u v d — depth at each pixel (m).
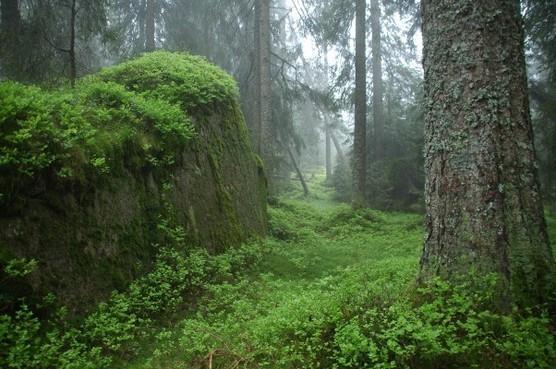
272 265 8.55
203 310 6.02
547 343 3.68
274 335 4.61
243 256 8.21
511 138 4.45
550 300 4.20
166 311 5.79
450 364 3.73
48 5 10.92
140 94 7.86
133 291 5.69
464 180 4.49
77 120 5.91
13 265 4.52
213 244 7.92
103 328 4.88
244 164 10.49
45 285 4.81
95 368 4.31
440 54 4.75
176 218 7.11
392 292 4.96
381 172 19.14
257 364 4.27
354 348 3.85
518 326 3.95
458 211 4.52
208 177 8.45
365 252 10.08
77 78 9.95
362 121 16.48
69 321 4.90
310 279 8.10
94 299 5.30
